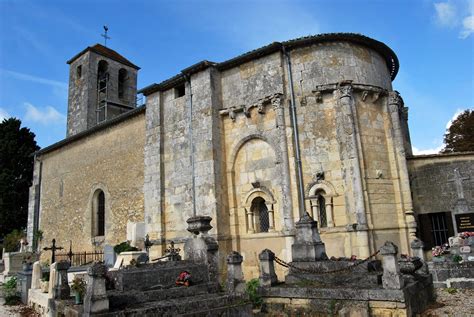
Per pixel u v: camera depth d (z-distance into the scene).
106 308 6.80
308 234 10.49
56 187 25.22
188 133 16.55
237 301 8.08
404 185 14.06
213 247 9.43
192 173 15.96
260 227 15.09
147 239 15.94
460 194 15.03
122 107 30.28
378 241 13.10
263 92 15.23
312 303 8.89
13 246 28.66
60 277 10.15
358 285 8.91
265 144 15.09
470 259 11.89
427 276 10.09
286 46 15.05
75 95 29.66
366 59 15.39
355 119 13.98
